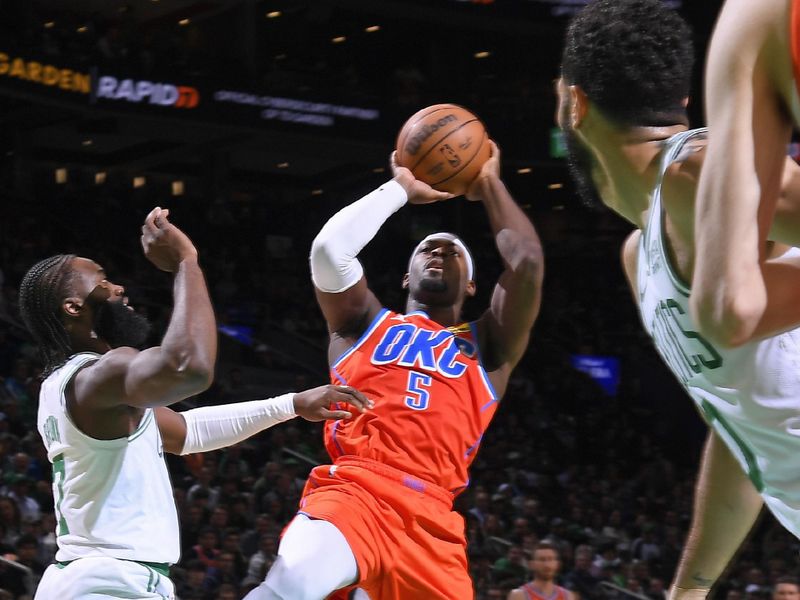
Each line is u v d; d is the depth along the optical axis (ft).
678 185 5.13
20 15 57.36
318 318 62.69
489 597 27.76
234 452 37.09
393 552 10.94
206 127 58.80
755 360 5.42
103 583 9.20
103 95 54.19
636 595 32.01
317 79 64.34
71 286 9.80
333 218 11.94
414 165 12.19
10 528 28.19
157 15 66.49
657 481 48.73
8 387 38.11
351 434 11.53
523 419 53.93
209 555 30.12
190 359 8.79
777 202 4.78
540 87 70.38
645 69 5.58
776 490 5.75
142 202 64.69
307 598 10.36
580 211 74.84
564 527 38.27
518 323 12.10
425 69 73.05
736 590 35.70
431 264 12.45
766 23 4.43
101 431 9.36
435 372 11.71
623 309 68.80
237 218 68.23
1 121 62.44
